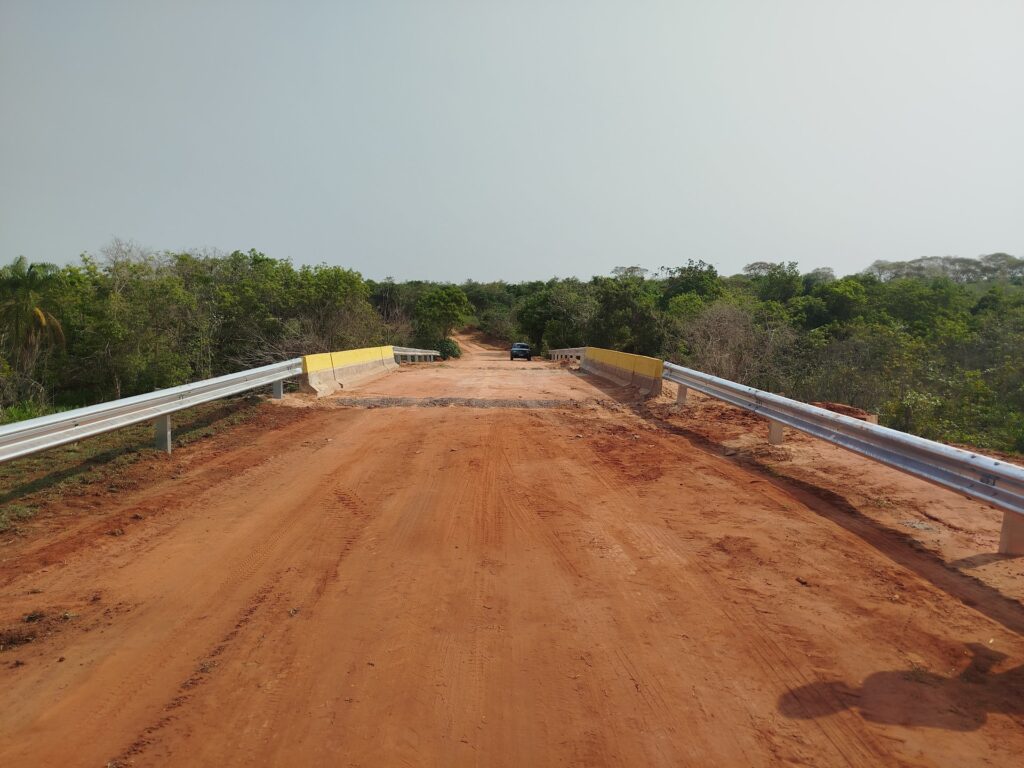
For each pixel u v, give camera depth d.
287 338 29.59
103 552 5.82
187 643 4.27
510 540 6.06
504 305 103.31
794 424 8.81
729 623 4.48
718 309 30.62
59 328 25.47
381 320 43.19
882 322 36.91
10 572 5.41
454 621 4.54
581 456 9.43
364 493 7.59
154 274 28.20
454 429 11.48
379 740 3.29
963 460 5.67
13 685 3.79
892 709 3.54
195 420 12.02
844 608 4.66
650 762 3.14
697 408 13.07
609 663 4.01
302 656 4.10
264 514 6.85
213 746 3.26
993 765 3.11
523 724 3.43
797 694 3.68
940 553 5.57
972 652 4.09
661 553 5.72
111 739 3.31
